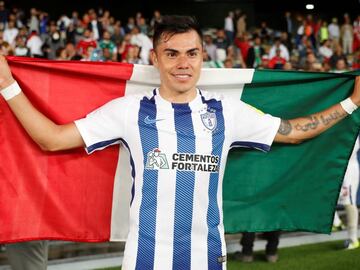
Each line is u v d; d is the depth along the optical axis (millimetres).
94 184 3291
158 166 2760
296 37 18875
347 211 6715
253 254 6574
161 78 2854
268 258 6250
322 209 3564
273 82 3482
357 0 23797
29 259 3562
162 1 22812
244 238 6246
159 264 2732
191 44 2744
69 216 3268
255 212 3508
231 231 3482
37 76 3254
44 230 3234
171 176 2750
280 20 23656
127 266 2742
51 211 3242
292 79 3484
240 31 18562
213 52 15609
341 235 7441
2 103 3172
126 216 3334
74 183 3268
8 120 3188
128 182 3314
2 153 3188
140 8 22703
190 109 2834
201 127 2812
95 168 3287
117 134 2871
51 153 3229
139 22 17266
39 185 3221
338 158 3543
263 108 3535
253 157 3480
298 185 3535
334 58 15430
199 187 2766
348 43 19625
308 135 3139
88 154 3188
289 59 16391
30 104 2863
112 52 12914
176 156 2764
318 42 19016
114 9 22375
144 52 14062
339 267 6008
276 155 3494
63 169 3250
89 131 2867
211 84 3418
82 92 3314
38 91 3258
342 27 19828
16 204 3197
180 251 2750
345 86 3545
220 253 2811
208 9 22969
